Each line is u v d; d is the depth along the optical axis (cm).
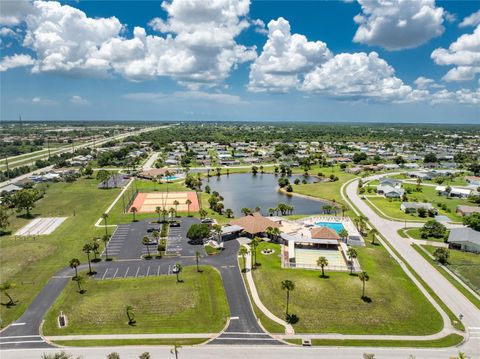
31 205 17225
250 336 7756
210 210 18162
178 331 7931
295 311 8619
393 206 19125
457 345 7456
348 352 7244
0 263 11312
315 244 13025
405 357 7088
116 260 11725
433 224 14325
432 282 10206
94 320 8294
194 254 12225
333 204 19962
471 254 12425
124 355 7144
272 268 10944
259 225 14062
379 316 8425
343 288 9538
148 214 17262
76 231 14612
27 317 8462
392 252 12575
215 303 9050
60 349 7344
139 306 8831
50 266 11231
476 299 9281
